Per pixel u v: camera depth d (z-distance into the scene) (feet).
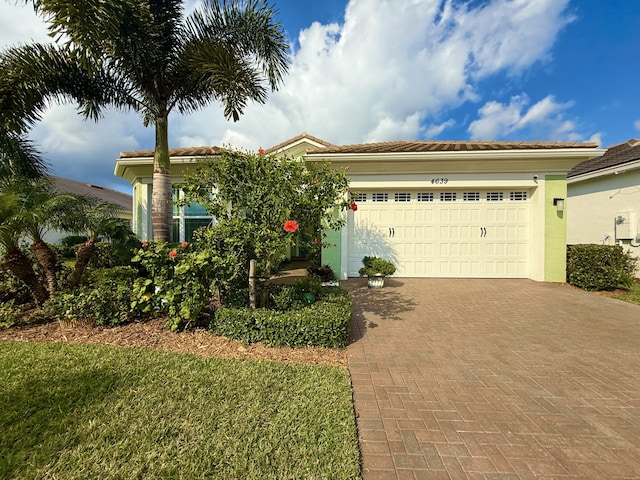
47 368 11.46
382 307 21.98
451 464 7.43
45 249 17.51
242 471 6.87
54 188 19.97
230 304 16.29
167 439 7.80
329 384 10.78
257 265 16.96
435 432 8.61
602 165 39.09
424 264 33.19
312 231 16.75
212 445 7.61
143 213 36.09
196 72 21.44
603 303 23.27
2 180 20.15
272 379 10.99
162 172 23.17
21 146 22.30
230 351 13.61
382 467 7.29
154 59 21.06
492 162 30.91
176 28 21.52
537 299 24.39
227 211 16.08
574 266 28.99
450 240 32.91
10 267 16.38
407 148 32.53
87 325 15.89
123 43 18.57
